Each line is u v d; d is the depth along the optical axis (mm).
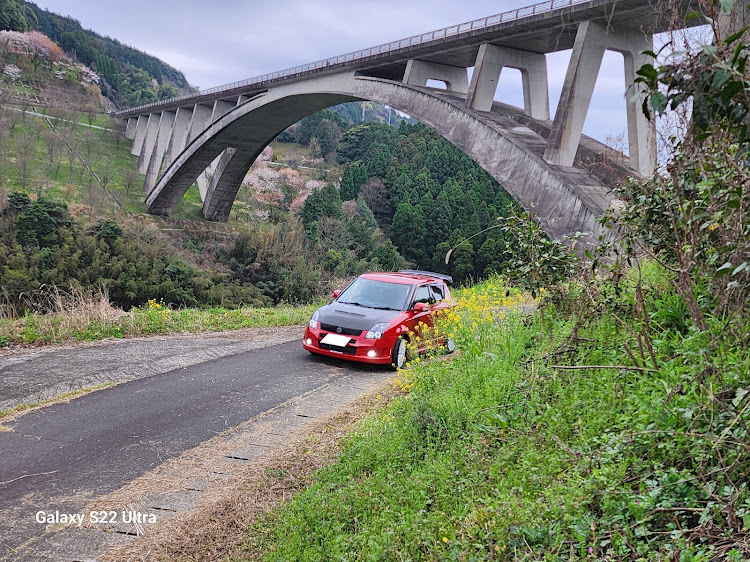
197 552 3770
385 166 92188
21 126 80875
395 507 3932
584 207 19984
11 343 9344
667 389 3625
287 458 5195
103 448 5293
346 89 36812
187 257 58438
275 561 3600
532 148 23281
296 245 61438
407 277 10578
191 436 5711
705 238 3893
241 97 50625
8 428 5629
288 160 112812
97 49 149625
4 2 121188
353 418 6312
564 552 2930
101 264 45875
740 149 3047
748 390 3139
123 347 9594
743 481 2930
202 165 57938
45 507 4184
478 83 27844
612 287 5680
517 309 7668
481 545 3117
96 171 76688
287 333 12078
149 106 78625
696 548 2607
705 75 2488
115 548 3742
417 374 6750
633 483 3250
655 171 5031
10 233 45000
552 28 24484
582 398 4570
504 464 4090
